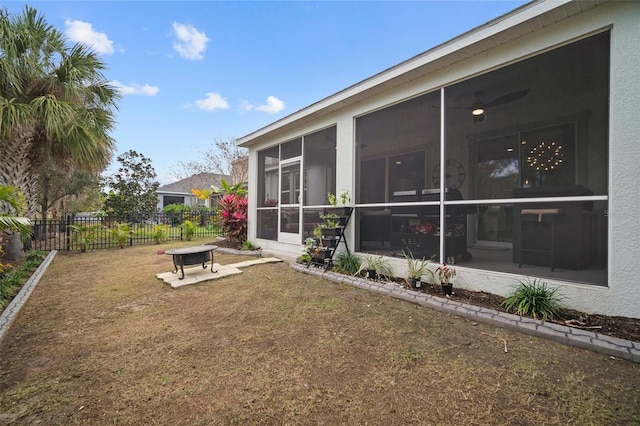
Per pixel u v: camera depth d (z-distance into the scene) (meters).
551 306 2.61
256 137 6.96
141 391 1.79
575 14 2.72
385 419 1.51
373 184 5.08
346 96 4.65
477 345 2.25
